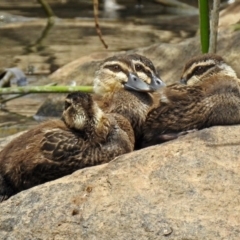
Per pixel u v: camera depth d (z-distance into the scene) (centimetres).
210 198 1134
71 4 3238
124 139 1306
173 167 1180
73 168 1262
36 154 1259
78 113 1285
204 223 1102
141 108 1433
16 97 2138
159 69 2130
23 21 2958
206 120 1362
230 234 1087
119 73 1524
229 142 1223
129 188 1161
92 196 1163
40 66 2361
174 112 1371
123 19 2973
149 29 2797
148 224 1112
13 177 1259
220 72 1452
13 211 1180
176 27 2831
